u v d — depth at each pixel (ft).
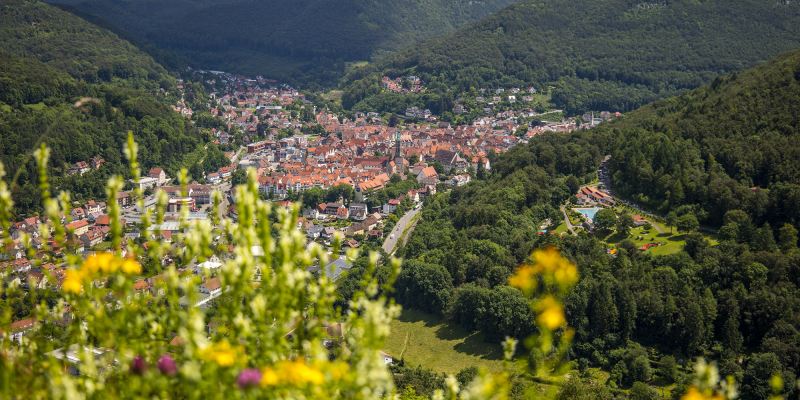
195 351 30.96
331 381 31.37
